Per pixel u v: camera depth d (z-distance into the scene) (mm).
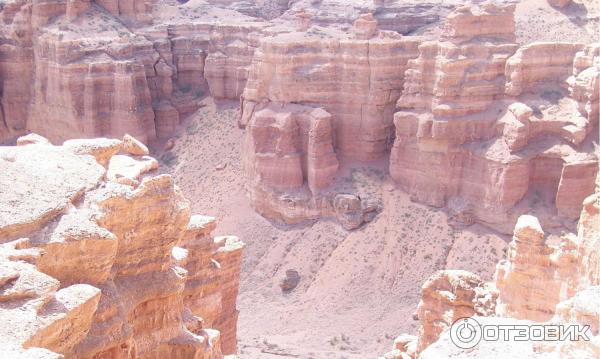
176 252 19703
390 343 39969
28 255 12352
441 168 47625
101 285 13969
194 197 59906
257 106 54812
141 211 15242
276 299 47375
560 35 63062
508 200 44344
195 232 23641
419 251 46375
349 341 40906
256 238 52812
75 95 62875
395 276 45750
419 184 48969
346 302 45031
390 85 51844
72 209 14133
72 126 63688
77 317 12094
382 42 51125
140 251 15492
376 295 45031
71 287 12422
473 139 46625
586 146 43375
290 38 54594
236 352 31219
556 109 45188
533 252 21422
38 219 13344
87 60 62844
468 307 24438
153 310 16031
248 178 55750
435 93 47156
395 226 48312
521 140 44125
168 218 15812
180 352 16562
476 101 46562
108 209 14586
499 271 22766
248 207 55844
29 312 11234
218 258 28969
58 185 14586
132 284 15336
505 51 47312
